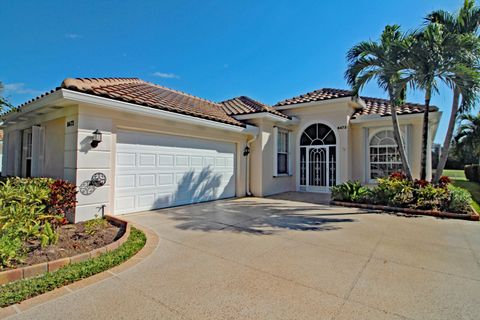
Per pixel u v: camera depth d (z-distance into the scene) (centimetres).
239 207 1006
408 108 1334
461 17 988
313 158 1523
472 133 2388
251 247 546
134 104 803
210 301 337
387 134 1393
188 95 1501
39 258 449
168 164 974
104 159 775
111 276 407
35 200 558
